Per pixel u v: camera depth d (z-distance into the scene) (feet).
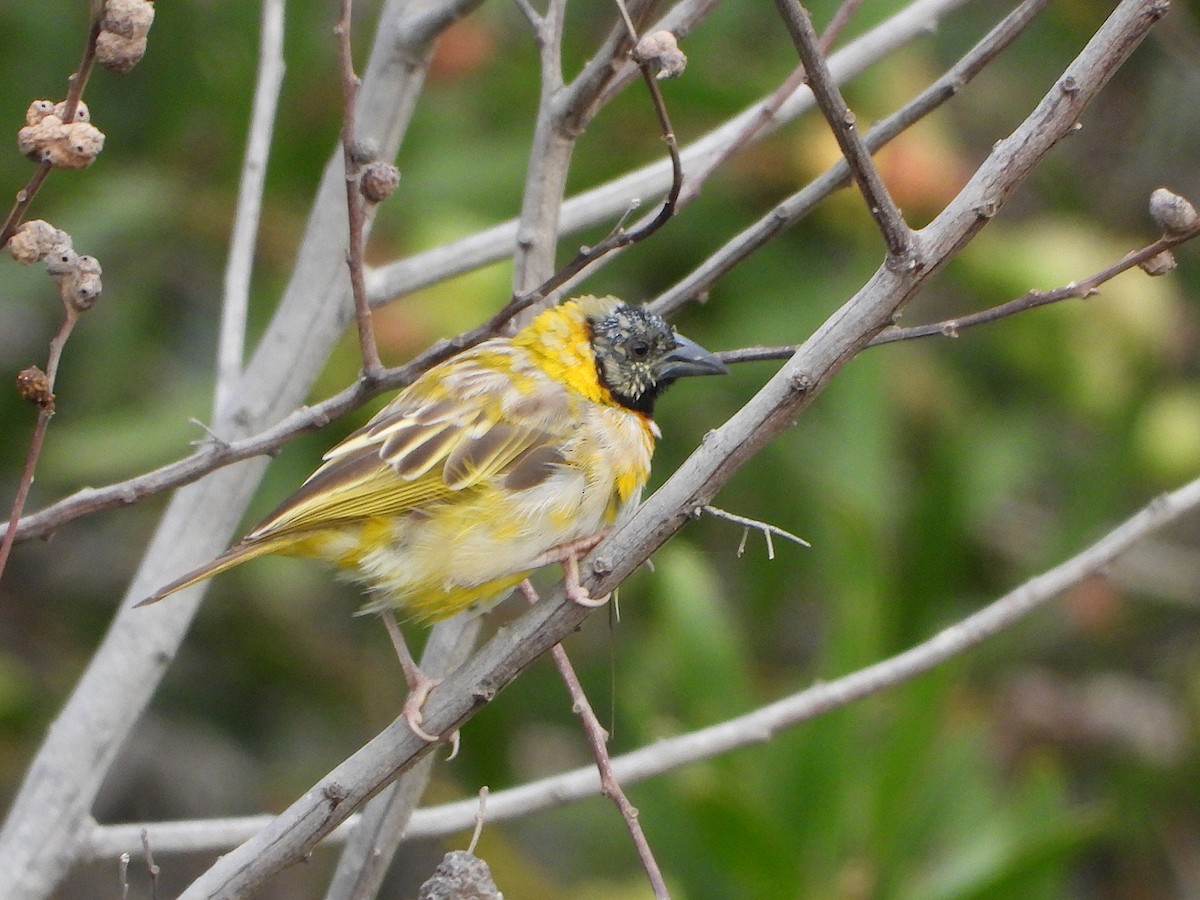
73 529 47.01
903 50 38.45
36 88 38.58
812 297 38.42
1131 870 44.78
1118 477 40.29
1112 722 45.39
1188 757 42.83
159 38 38.24
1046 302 22.67
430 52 29.99
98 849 26.78
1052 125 20.07
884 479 38.14
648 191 30.12
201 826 26.94
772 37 38.88
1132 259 22.29
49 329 41.39
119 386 40.42
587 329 28.22
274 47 29.68
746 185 38.37
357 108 29.86
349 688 45.65
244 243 29.37
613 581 21.75
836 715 30.99
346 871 25.72
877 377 38.70
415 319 36.27
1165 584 46.21
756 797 31.32
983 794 32.42
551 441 27.07
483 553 26.40
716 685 32.50
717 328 38.70
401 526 26.25
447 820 26.04
